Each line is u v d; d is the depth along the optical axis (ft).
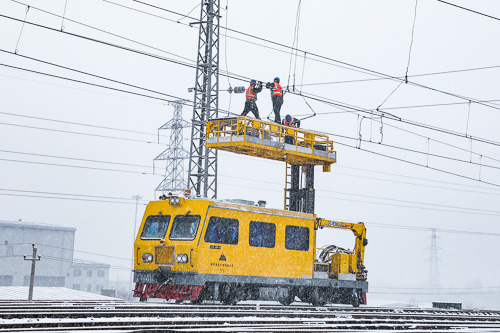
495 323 45.83
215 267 58.18
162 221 61.11
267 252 63.36
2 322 28.14
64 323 29.58
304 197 76.18
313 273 69.05
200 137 97.66
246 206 61.87
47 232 302.45
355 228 76.84
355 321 39.86
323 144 75.56
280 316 42.14
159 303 52.44
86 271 320.50
